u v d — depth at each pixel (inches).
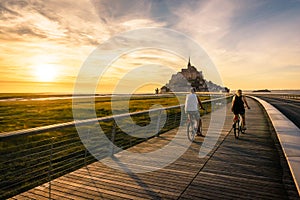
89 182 155.1
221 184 150.2
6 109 1368.1
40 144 380.8
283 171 171.5
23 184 209.6
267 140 279.7
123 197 133.6
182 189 143.6
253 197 131.7
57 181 157.0
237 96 299.4
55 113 1064.2
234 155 216.4
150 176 165.5
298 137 251.8
